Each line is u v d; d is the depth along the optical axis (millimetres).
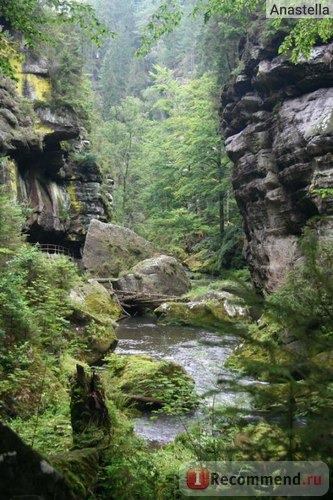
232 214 31812
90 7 8430
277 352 2355
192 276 29031
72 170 31625
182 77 64312
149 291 23438
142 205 43000
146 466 4254
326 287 2322
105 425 4559
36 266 10258
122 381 8516
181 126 39219
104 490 3633
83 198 31734
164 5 8562
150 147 42250
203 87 32219
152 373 8570
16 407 6039
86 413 4523
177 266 25297
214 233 31781
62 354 8453
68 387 7289
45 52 28266
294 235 18047
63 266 12055
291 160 17422
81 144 32562
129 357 9859
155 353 12922
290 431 2146
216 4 8648
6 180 23609
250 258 21938
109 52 65312
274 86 19047
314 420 2098
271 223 18828
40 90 27500
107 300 18875
